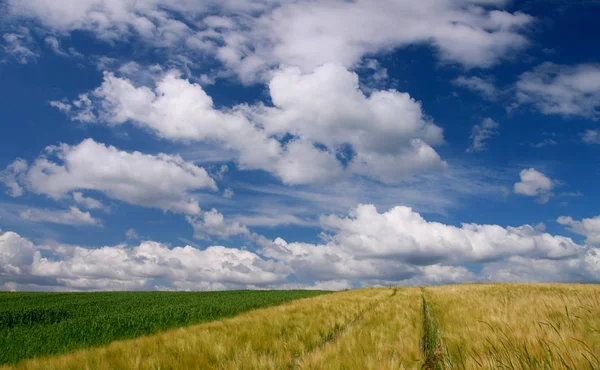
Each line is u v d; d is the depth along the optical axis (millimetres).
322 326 10602
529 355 4820
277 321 11531
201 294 43656
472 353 5371
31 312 19484
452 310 12414
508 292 22562
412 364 5672
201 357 6824
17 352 10508
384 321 11359
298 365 6219
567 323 6770
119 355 7246
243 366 6281
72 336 12906
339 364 5766
